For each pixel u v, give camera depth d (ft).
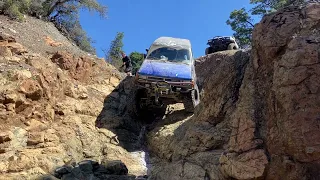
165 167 25.02
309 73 16.28
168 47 36.78
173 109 39.14
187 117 34.86
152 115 38.52
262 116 19.04
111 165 26.78
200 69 49.93
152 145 32.53
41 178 23.57
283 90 16.88
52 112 30.94
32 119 28.94
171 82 32.09
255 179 17.13
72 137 30.17
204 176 21.38
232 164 18.49
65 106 33.14
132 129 35.58
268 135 17.69
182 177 22.38
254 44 22.13
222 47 57.26
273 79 18.20
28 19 55.62
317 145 15.11
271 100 17.90
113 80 43.57
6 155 24.94
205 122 26.40
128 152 31.32
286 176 15.96
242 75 25.77
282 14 20.51
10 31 44.65
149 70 32.78
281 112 16.93
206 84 28.22
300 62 16.67
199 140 24.89
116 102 39.50
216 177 20.39
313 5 19.25
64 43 53.21
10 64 31.78
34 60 33.78
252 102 19.88
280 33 19.60
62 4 67.41
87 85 40.63
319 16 18.53
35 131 28.32
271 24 20.59
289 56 17.31
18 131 27.04
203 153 23.59
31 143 27.20
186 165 23.25
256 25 22.07
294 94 16.34
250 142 18.26
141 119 37.86
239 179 17.72
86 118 33.96
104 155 29.89
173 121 35.24
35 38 47.44
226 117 25.07
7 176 23.40
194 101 33.73
